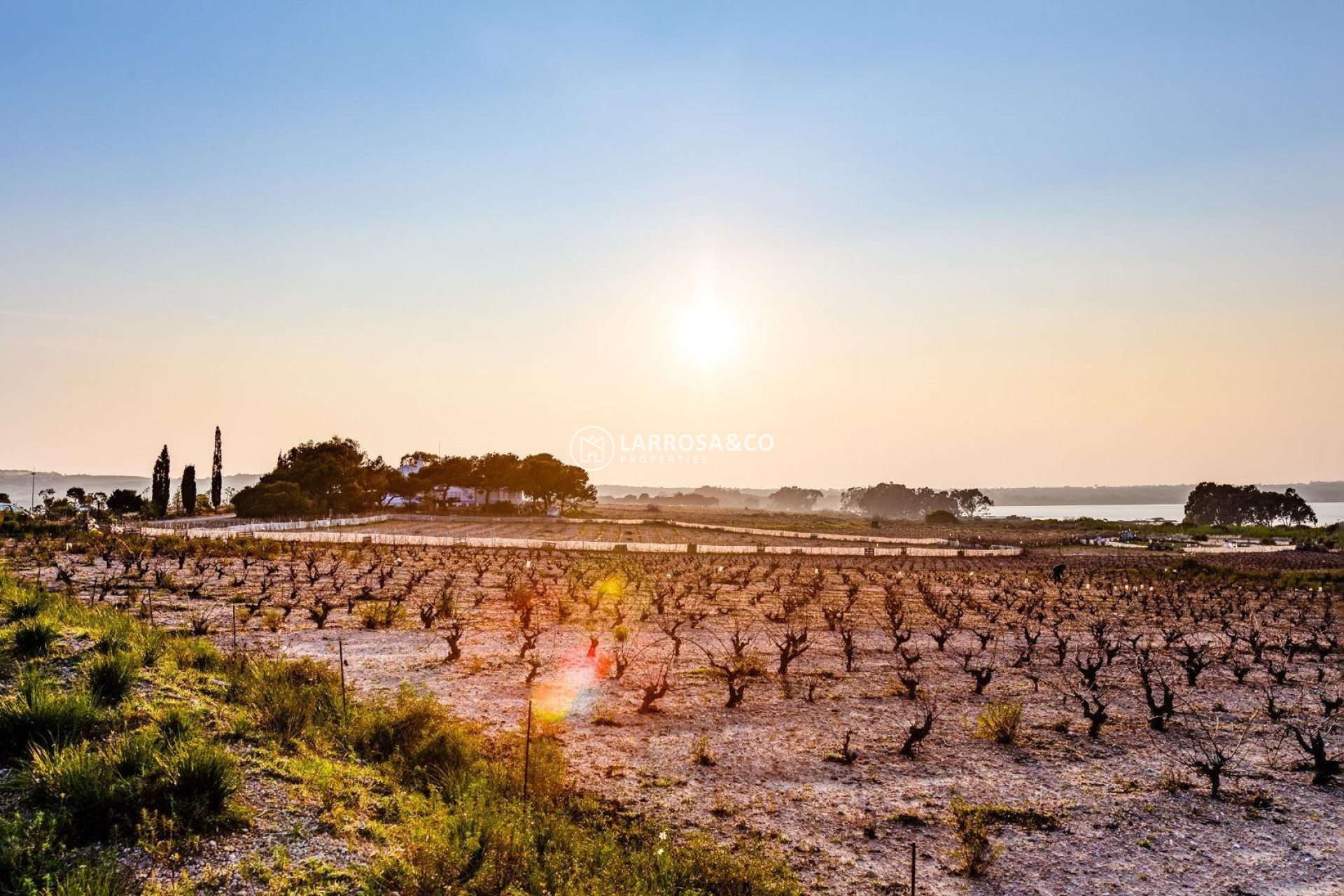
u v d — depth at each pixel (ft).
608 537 320.09
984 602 153.89
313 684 60.18
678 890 35.29
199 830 31.83
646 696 65.87
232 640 83.56
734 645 89.92
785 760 56.34
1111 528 554.87
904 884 39.32
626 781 50.52
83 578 122.62
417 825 36.88
